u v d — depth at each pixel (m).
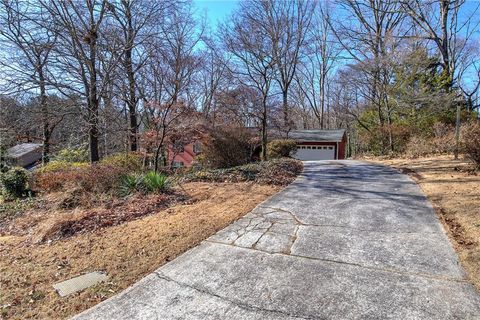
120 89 13.24
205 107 18.11
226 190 7.20
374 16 21.17
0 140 13.16
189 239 4.29
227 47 23.08
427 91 17.06
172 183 7.98
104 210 5.84
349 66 19.77
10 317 2.73
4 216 6.70
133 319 2.62
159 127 11.04
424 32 19.75
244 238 4.28
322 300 2.77
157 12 13.60
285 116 18.88
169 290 3.04
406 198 5.99
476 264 3.26
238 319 2.55
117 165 9.98
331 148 22.44
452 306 2.62
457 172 7.98
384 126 17.83
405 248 3.76
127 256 3.88
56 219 5.34
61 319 2.68
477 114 17.47
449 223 4.52
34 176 9.79
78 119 12.82
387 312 2.58
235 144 13.54
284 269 3.36
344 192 6.75
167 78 13.46
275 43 21.67
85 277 3.41
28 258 4.05
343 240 4.08
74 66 12.10
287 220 4.96
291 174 9.19
